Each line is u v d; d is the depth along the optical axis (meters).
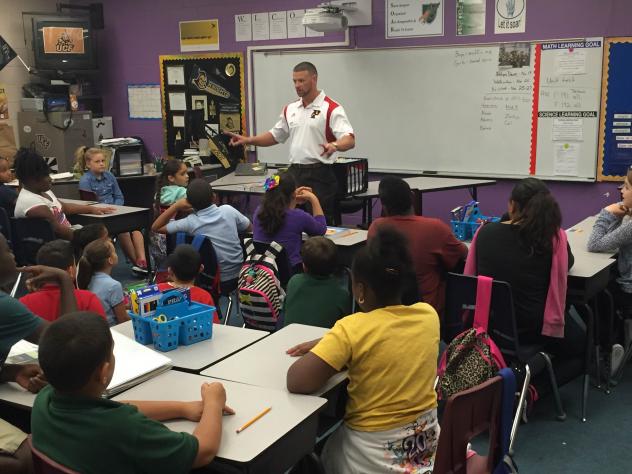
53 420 1.42
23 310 1.88
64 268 2.68
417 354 1.80
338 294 2.61
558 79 5.61
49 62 7.19
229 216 3.85
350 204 5.66
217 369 1.95
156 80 7.60
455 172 6.18
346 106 6.56
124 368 1.89
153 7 7.46
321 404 1.73
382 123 6.43
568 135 5.66
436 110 6.16
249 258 3.33
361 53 6.39
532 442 2.90
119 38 7.74
